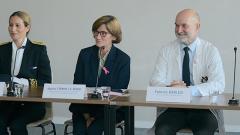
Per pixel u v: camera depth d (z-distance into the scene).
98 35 3.01
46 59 3.33
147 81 4.99
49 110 3.26
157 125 2.70
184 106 2.33
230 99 2.46
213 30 4.80
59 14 5.10
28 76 3.26
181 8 4.84
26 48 3.31
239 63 4.77
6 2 5.17
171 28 4.88
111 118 2.45
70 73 5.14
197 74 2.97
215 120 2.64
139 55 4.98
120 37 3.08
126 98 2.57
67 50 5.12
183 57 3.03
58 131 4.66
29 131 4.62
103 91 2.64
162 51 3.12
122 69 3.02
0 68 3.31
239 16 4.75
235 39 4.77
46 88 2.59
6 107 3.11
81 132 2.86
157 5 4.89
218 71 2.90
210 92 2.76
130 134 3.08
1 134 3.00
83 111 2.92
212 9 4.79
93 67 3.07
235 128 4.85
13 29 3.24
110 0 4.98
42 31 5.15
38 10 5.13
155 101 2.43
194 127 2.64
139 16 4.93
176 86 2.57
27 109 3.09
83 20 5.06
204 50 3.00
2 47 3.35
